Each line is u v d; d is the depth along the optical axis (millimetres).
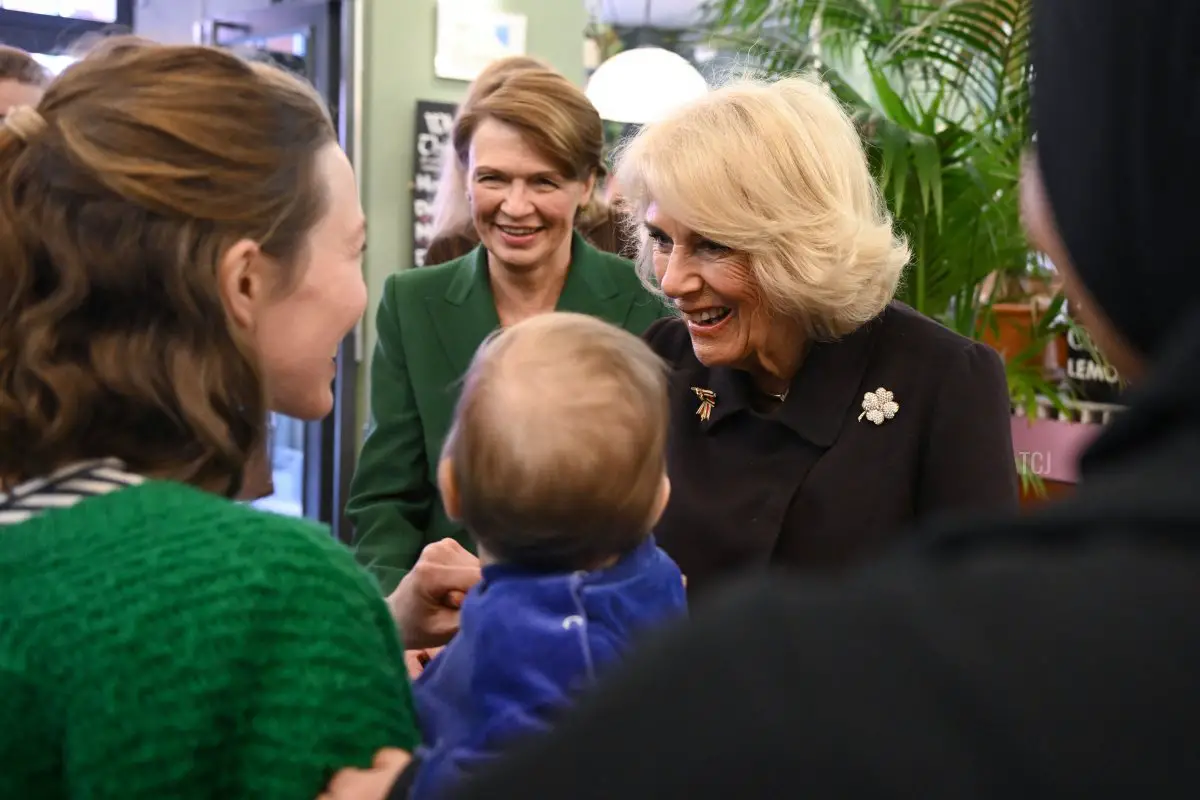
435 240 2318
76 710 645
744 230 1227
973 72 2871
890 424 1309
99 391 727
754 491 1319
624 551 1026
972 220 2660
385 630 778
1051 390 2752
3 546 696
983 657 308
